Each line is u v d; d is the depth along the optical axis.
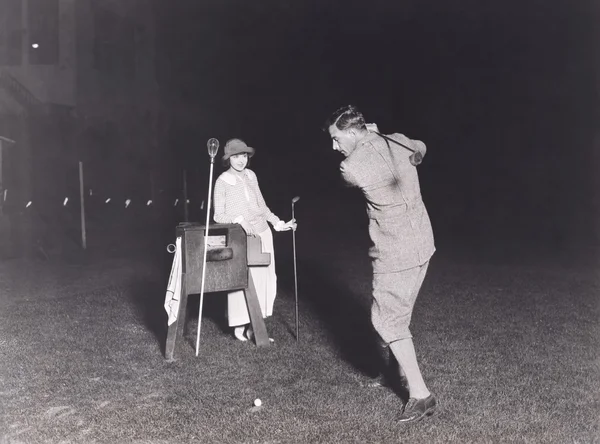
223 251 6.29
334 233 17.36
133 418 4.72
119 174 23.45
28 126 22.56
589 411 4.73
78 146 23.16
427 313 7.71
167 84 25.42
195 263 6.20
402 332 4.76
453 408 4.81
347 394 5.14
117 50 24.28
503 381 5.38
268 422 4.61
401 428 4.48
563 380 5.39
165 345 6.43
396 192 4.66
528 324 7.22
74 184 20.25
